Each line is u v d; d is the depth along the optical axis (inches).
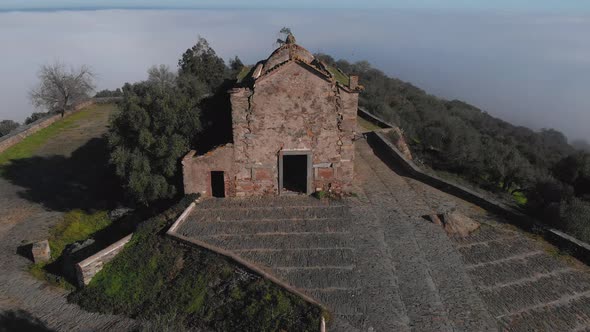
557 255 714.2
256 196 868.6
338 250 695.1
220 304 602.9
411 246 715.4
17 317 648.4
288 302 578.9
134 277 681.6
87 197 1078.4
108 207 1016.2
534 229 773.9
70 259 752.3
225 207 826.8
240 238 723.4
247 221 776.3
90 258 687.7
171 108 892.0
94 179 1181.7
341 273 641.0
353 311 572.1
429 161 1438.2
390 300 593.9
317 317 551.2
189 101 929.5
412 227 773.9
